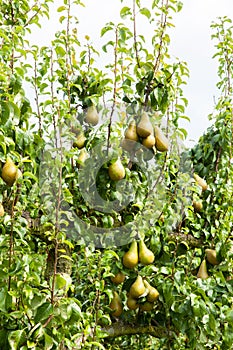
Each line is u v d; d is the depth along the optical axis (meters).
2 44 2.86
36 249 3.15
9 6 3.26
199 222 3.57
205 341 3.19
